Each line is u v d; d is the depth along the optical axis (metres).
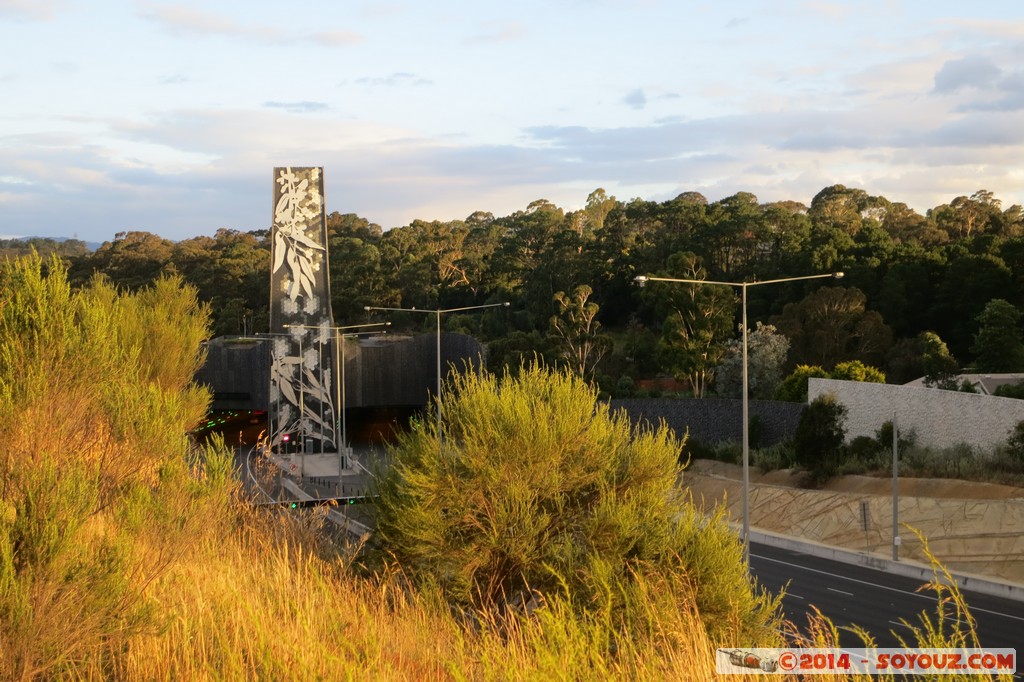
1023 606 26.36
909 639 22.38
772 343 65.31
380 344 82.25
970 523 32.84
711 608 10.66
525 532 12.79
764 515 41.81
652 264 105.12
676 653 6.75
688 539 11.91
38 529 7.39
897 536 32.59
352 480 50.19
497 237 168.25
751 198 132.12
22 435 9.88
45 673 6.96
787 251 93.69
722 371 66.31
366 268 122.12
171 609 7.68
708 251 102.19
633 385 70.75
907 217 119.81
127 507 9.16
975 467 36.19
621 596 9.30
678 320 68.38
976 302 71.62
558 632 5.91
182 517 9.39
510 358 71.31
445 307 124.06
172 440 11.10
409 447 13.88
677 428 56.19
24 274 11.24
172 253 143.00
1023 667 18.88
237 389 78.06
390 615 8.39
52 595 7.11
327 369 69.75
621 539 12.44
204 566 9.40
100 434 10.66
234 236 175.00
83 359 11.08
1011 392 40.62
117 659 7.21
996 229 103.75
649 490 13.93
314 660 6.09
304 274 69.81
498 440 13.25
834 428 43.75
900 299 74.69
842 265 83.81
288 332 69.62
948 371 51.34
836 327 67.00
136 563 8.36
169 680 6.61
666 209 115.25
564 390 14.46
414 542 12.84
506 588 13.06
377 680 6.05
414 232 165.88
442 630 7.89
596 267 105.06
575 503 13.89
